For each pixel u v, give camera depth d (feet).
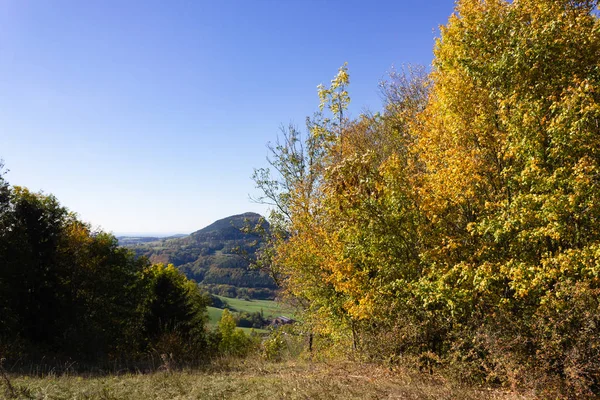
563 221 26.84
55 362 47.01
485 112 33.83
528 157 28.60
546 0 30.35
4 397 25.03
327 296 51.13
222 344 130.93
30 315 79.77
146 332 99.45
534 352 27.14
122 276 120.98
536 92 30.22
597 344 23.26
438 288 31.07
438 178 34.17
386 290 37.55
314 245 48.65
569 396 23.90
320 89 55.72
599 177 25.95
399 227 36.99
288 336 63.41
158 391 29.01
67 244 99.04
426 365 34.12
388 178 36.70
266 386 29.78
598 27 27.04
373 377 32.22
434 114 39.68
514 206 28.48
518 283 27.12
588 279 25.00
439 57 40.01
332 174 39.73
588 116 25.09
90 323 92.32
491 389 28.22
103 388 28.73
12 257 80.74
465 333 31.22
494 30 32.55
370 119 70.95
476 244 34.94
